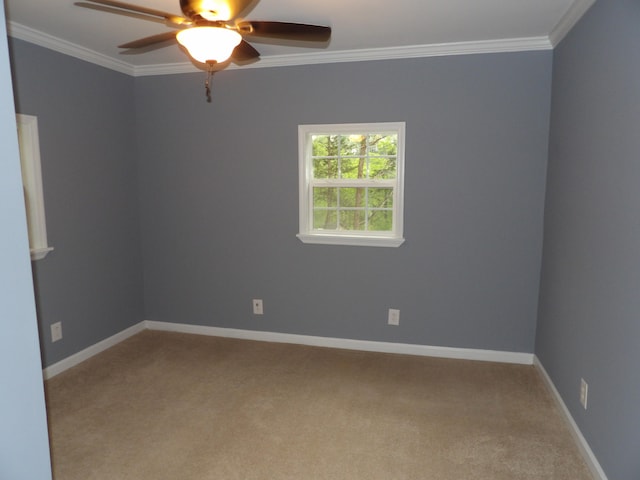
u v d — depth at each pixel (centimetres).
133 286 399
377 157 353
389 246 352
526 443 240
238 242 383
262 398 289
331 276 368
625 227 185
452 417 265
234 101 366
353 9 252
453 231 339
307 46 320
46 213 309
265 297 384
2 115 104
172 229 397
